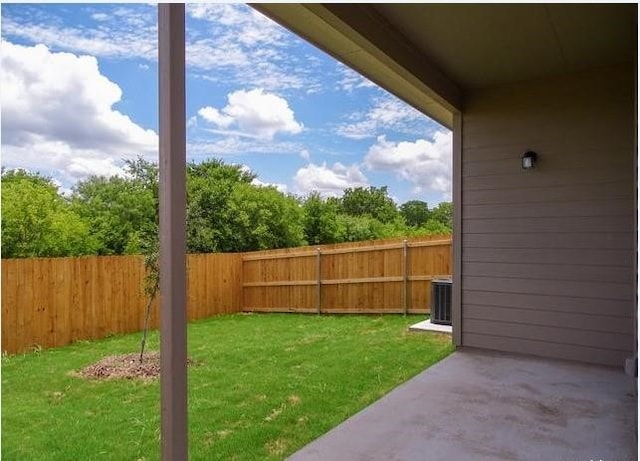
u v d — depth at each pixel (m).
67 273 5.52
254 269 8.28
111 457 2.63
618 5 2.91
